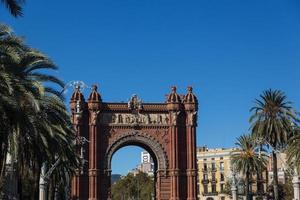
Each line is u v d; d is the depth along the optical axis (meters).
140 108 128.75
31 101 47.44
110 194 124.44
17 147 48.88
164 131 128.88
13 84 46.34
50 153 62.75
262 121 98.50
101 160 126.06
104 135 127.31
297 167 86.19
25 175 77.69
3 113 46.06
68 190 125.44
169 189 126.00
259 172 136.38
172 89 130.00
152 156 133.62
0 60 45.91
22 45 49.47
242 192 166.25
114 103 129.00
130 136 127.81
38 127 56.06
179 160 126.81
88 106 127.62
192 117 128.50
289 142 93.62
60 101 60.59
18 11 37.56
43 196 71.88
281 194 166.75
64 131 65.62
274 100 98.44
